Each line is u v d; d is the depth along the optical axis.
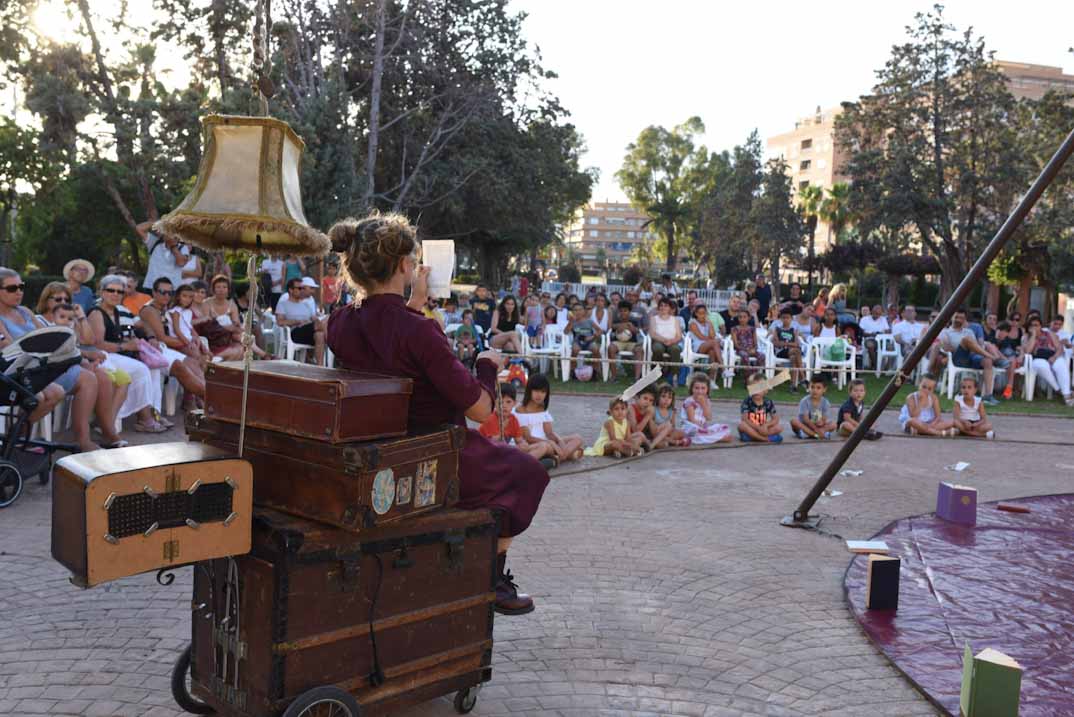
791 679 4.12
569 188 37.56
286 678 2.90
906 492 8.13
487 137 30.34
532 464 3.68
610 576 5.44
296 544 2.84
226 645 3.06
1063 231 30.88
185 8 22.72
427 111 28.27
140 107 20.42
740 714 3.75
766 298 17.73
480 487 3.51
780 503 7.54
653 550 6.02
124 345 8.59
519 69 29.75
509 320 15.05
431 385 3.26
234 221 2.84
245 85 21.22
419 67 27.50
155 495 2.69
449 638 3.36
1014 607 5.11
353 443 2.91
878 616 4.91
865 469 9.13
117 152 21.06
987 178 34.62
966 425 11.36
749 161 67.12
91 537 2.57
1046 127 33.22
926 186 35.88
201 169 2.96
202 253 15.97
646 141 92.69
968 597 5.26
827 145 94.94
